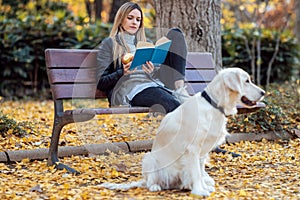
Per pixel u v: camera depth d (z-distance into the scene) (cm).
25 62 1920
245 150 1031
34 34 1942
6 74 1898
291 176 823
